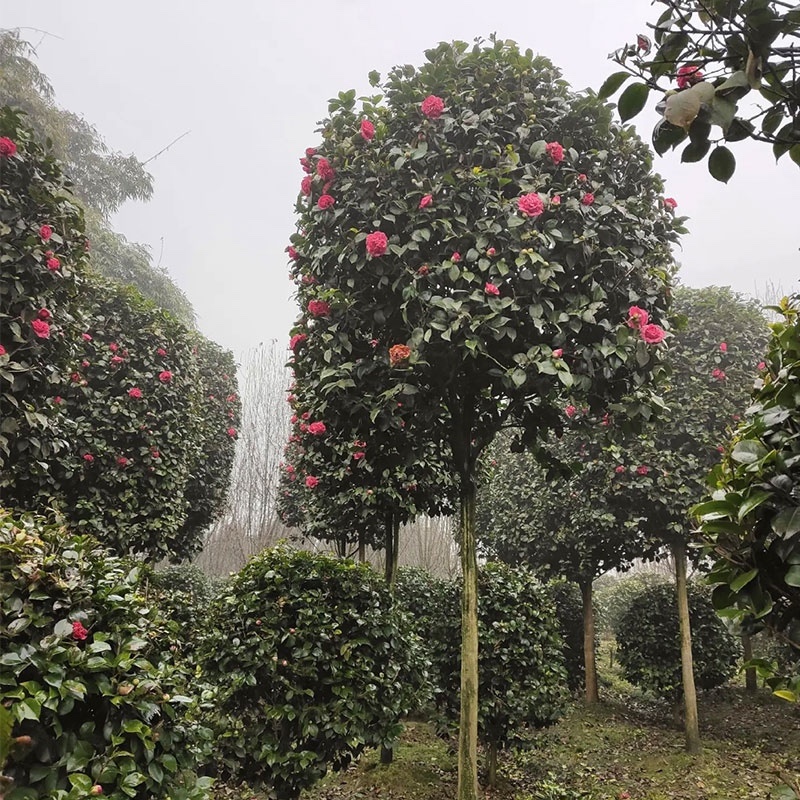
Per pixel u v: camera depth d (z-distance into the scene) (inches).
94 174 449.4
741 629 51.3
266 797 138.1
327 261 110.3
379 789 157.9
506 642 161.2
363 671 122.3
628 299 107.4
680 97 38.3
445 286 103.8
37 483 152.1
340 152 109.2
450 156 106.0
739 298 211.3
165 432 196.9
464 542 114.6
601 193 108.8
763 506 46.1
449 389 115.0
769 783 165.9
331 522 221.0
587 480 217.6
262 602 122.9
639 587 373.7
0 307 105.3
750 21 37.8
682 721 229.3
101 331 197.6
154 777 65.9
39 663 60.3
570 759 186.5
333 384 101.7
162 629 83.2
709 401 191.2
